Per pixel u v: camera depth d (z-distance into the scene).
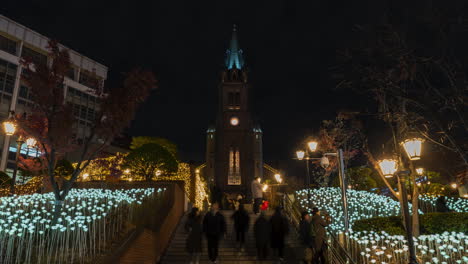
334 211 19.91
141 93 12.51
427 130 13.55
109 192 18.16
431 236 12.59
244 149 55.53
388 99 14.09
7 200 14.13
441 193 25.58
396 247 12.88
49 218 13.02
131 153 23.23
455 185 25.62
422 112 13.03
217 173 54.34
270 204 23.12
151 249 11.45
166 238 13.73
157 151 23.06
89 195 17.20
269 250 12.45
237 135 56.28
